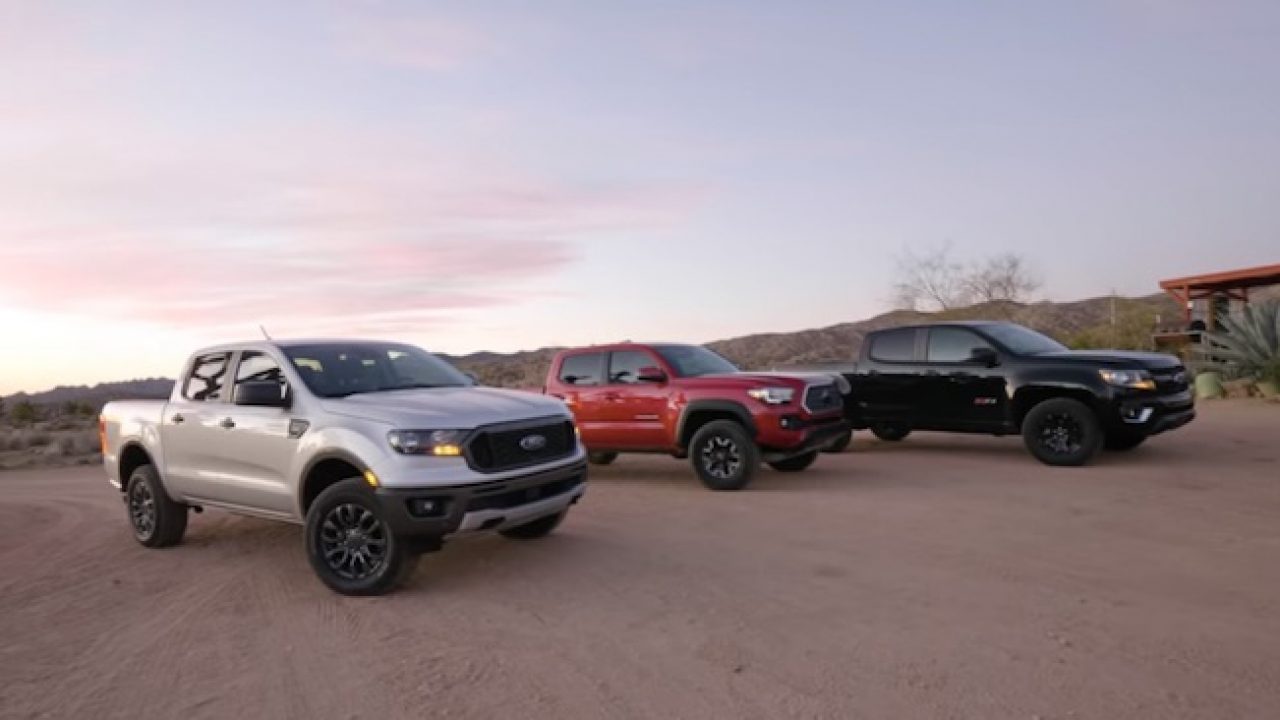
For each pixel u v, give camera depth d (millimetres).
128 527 9883
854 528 7695
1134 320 27891
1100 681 4109
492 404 6672
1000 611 5188
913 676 4266
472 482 6066
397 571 6086
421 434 6109
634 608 5605
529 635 5180
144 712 4309
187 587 6777
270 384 6758
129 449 8453
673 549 7191
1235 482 9117
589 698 4203
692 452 10438
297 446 6668
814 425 10211
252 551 7992
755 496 9664
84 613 6188
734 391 10234
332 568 6297
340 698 4355
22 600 6641
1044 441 10852
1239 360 18797
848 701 4012
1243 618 4895
